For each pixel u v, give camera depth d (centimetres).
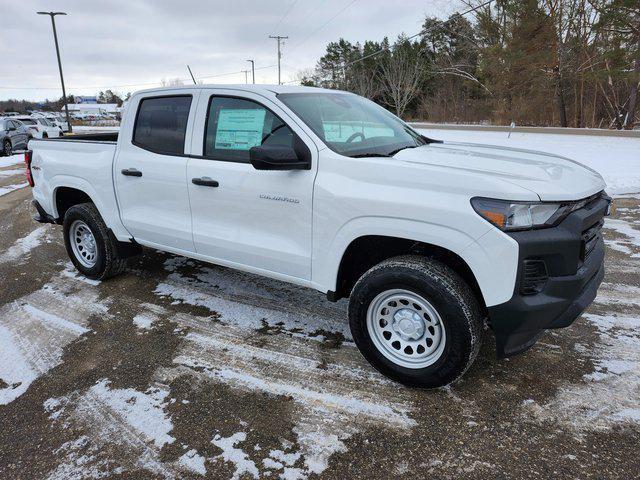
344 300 425
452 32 3884
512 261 244
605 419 264
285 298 429
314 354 336
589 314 389
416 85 4850
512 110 3347
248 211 341
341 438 254
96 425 269
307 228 313
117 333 371
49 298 441
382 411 274
